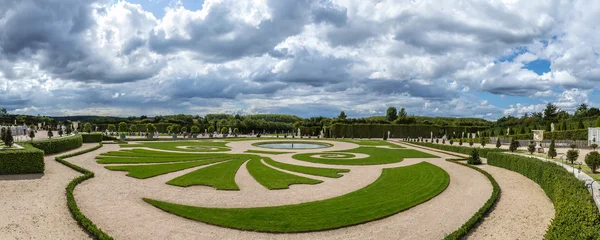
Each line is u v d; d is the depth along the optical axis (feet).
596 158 84.43
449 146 173.47
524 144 196.13
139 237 46.19
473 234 48.73
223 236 47.29
